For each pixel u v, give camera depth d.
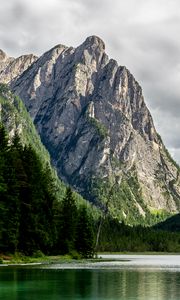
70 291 45.91
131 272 76.19
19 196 99.38
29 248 102.12
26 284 50.97
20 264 87.62
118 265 102.06
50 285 50.72
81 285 51.66
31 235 102.00
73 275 64.62
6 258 91.19
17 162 98.69
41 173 111.88
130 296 43.00
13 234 92.94
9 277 58.25
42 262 96.75
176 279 62.47
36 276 60.50
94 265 96.81
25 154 103.69
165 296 43.22
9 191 92.75
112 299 40.62
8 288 47.28
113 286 51.56
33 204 101.94
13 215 93.12
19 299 39.25
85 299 40.47
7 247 94.69
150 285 53.44
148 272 78.19
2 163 89.50
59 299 40.03
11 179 93.12
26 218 100.38
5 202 91.38
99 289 48.38
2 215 89.75
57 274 65.31
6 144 97.19
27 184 100.25
